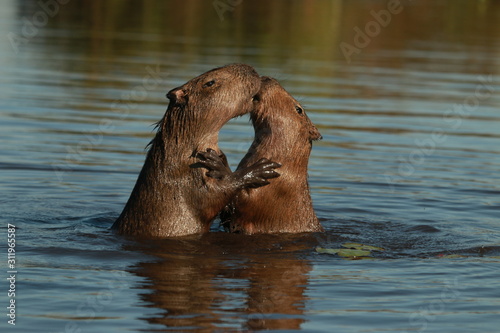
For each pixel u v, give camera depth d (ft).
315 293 82.12
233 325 72.49
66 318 73.36
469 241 105.81
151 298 78.89
